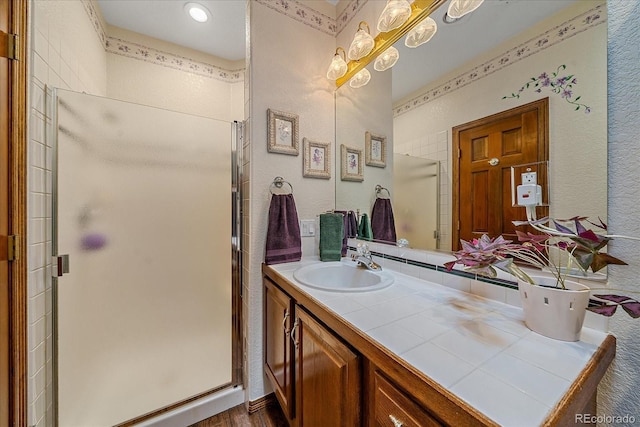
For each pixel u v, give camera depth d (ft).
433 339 2.05
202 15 6.21
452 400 1.41
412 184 4.07
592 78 2.22
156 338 4.44
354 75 5.19
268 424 4.41
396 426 1.82
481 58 3.14
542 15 2.58
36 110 3.45
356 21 5.10
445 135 3.59
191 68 7.58
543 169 2.57
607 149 2.12
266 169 4.82
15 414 3.11
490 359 1.77
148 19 6.36
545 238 2.17
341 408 2.47
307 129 5.26
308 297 3.06
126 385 4.20
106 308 4.07
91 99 3.97
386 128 4.54
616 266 2.07
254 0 4.70
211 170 4.92
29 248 3.30
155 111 4.44
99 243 4.01
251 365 4.71
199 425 4.39
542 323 2.08
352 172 5.28
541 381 1.54
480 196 3.17
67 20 4.36
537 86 2.62
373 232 4.81
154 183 4.43
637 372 1.94
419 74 3.94
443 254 3.49
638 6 1.95
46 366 3.62
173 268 4.59
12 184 3.11
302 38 5.22
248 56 4.81
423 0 3.78
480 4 3.10
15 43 3.13
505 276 2.81
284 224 4.78
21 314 3.19
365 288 3.25
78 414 3.86
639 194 1.95
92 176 3.97
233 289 5.13
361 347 2.13
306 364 3.17
